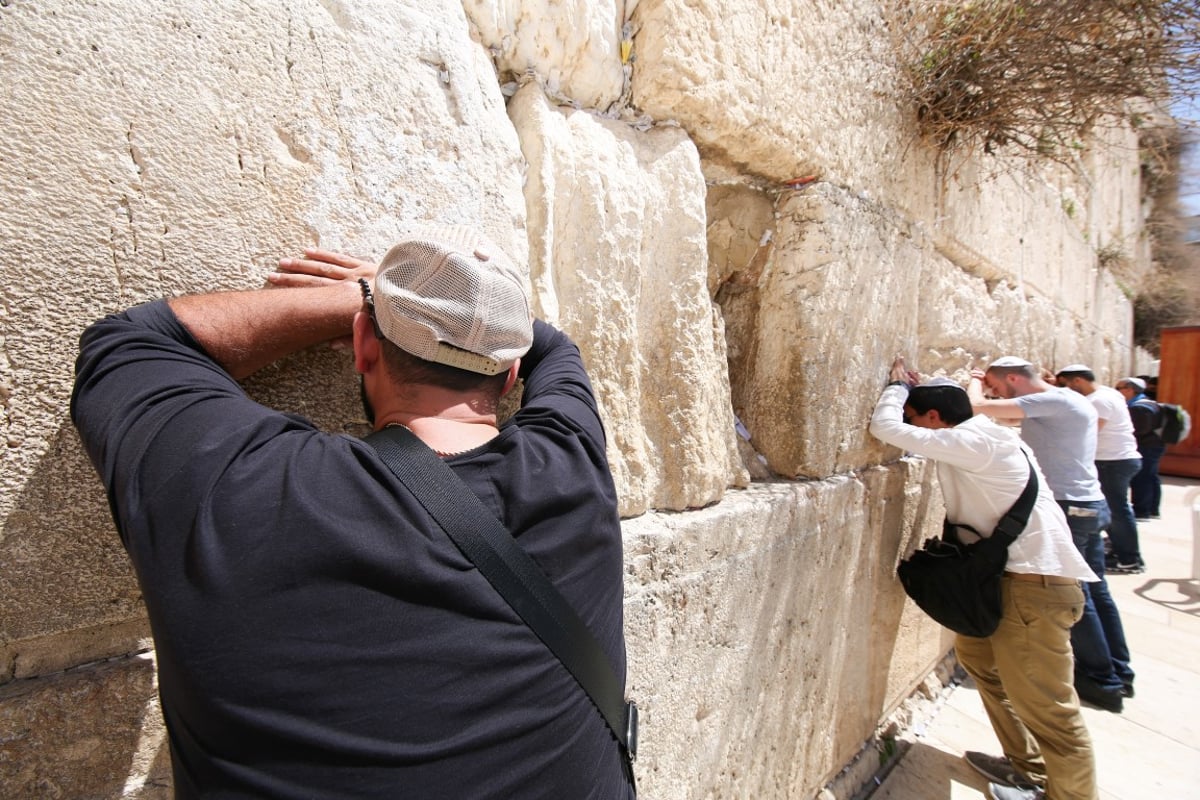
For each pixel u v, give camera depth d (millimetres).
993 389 3217
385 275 723
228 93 774
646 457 1385
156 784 784
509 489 690
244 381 823
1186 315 10180
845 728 2254
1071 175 4641
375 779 557
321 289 778
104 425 606
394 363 736
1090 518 2924
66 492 692
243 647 551
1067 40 2160
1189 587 4211
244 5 786
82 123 672
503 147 1093
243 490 583
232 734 552
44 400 670
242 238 792
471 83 1045
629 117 1418
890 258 2270
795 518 1764
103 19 682
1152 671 3176
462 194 1016
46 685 704
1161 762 2479
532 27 1192
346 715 557
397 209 936
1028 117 2467
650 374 1427
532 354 1025
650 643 1307
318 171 854
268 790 547
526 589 662
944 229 2721
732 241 1945
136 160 709
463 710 594
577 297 1235
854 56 1965
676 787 1435
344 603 572
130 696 758
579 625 700
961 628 2150
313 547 571
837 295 1941
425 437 725
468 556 639
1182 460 8141
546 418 806
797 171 1829
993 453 2025
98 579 723
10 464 655
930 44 2297
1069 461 3006
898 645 2609
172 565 564
